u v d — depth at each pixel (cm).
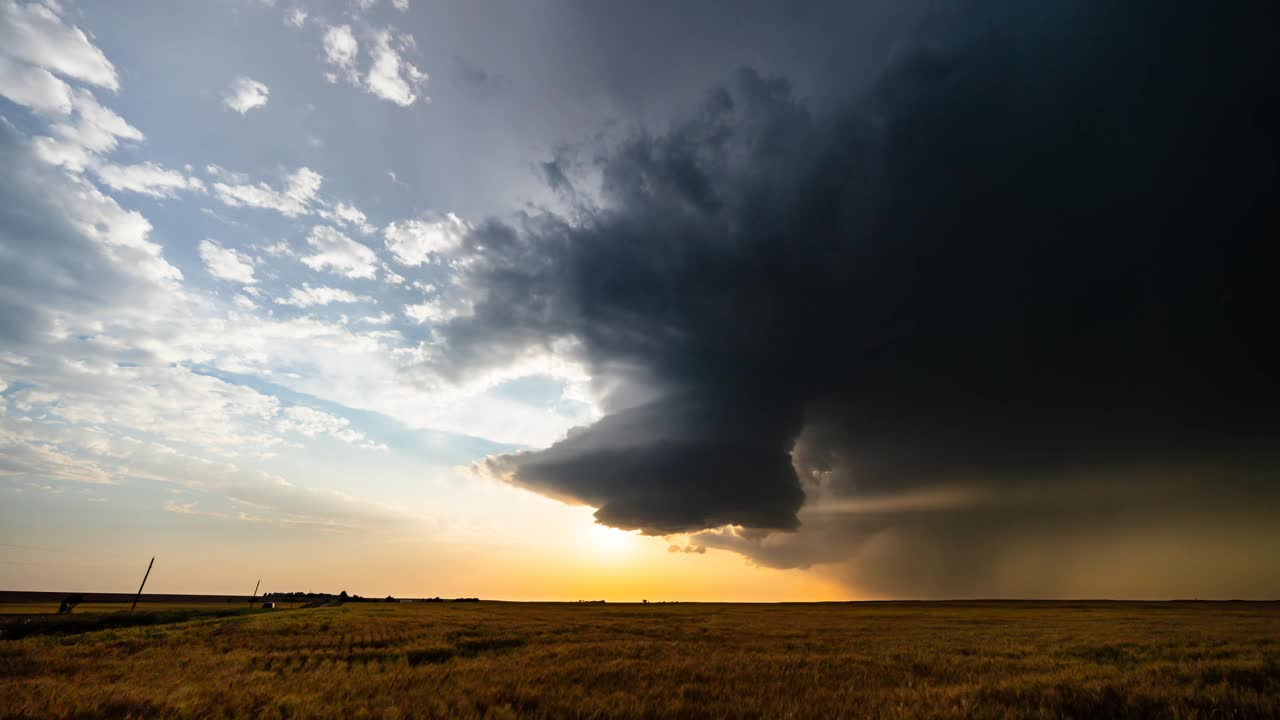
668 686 1153
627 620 4450
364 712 855
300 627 3281
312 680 1257
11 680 1266
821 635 2942
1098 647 1992
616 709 894
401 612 5538
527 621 4128
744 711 883
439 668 1480
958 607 9112
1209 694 870
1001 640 2500
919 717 807
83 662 1695
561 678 1254
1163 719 762
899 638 2683
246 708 916
